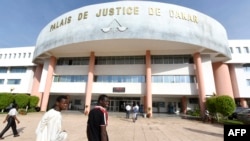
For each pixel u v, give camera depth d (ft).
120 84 89.81
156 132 37.35
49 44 91.15
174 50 87.15
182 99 97.35
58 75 98.99
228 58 95.20
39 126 11.67
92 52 92.32
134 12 79.00
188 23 80.53
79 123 49.57
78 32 82.12
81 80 95.25
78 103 110.73
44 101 91.97
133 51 90.27
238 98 107.14
